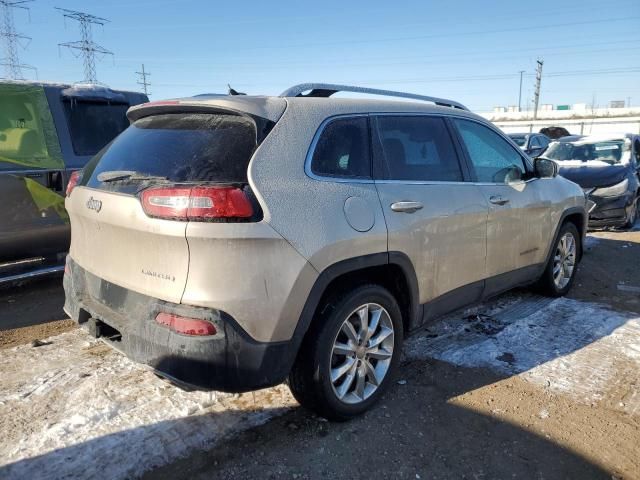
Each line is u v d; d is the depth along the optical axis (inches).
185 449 108.3
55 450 106.3
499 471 105.3
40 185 198.8
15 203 192.7
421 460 107.9
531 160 184.4
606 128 2294.5
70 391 129.3
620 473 105.5
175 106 116.3
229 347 96.5
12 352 153.1
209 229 94.4
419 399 130.3
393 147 131.0
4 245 192.5
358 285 118.0
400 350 130.7
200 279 96.0
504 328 174.1
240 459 106.2
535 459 109.0
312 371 110.4
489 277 159.3
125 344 107.3
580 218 215.0
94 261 118.0
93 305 118.4
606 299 209.0
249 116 106.6
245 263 96.6
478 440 114.8
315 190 109.0
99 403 123.1
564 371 145.1
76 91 217.8
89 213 114.9
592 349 159.0
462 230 143.6
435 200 135.2
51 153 205.6
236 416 120.3
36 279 226.7
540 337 167.5
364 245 114.4
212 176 99.9
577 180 359.6
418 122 141.4
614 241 324.5
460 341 164.4
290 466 104.7
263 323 99.0
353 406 118.9
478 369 146.0
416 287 132.0
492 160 165.0
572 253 211.5
